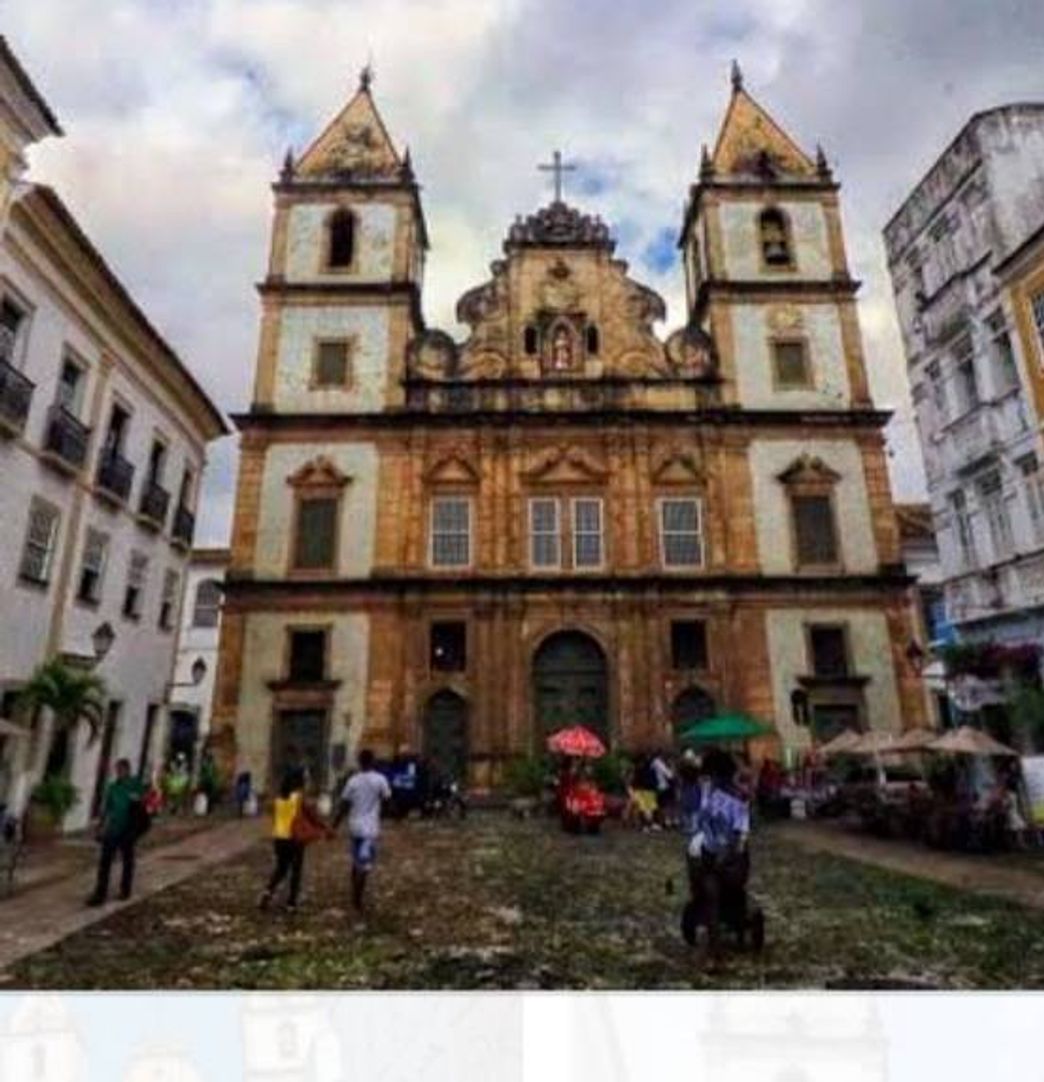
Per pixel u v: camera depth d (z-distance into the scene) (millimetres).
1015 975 6730
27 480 16938
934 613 34188
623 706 26109
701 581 27203
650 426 29156
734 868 7609
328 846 16234
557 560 27844
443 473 28734
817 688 26359
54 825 16500
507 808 24109
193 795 24172
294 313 30578
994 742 16344
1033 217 20719
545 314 30844
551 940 8180
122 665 21375
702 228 33406
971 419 21594
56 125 15219
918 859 13906
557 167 33188
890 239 26453
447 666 26844
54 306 17812
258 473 28406
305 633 26859
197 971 7051
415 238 33188
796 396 29922
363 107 35312
